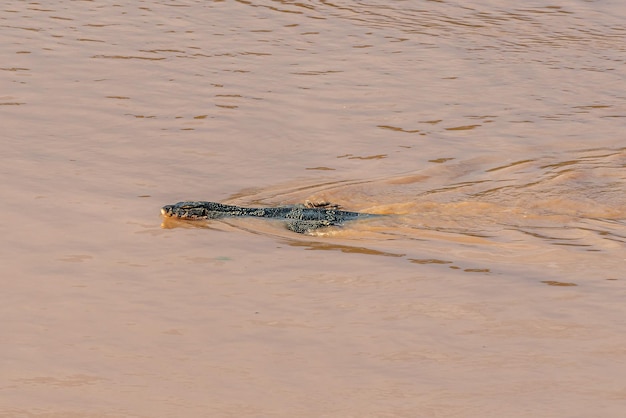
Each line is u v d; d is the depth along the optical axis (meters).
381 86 57.28
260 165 46.47
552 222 40.75
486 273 35.25
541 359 28.73
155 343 29.89
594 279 34.62
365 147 49.03
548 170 46.50
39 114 50.91
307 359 28.92
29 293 33.06
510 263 36.25
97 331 30.61
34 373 28.11
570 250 37.59
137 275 34.72
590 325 30.88
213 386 27.44
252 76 57.88
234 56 60.88
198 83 56.34
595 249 37.72
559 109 54.91
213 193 43.19
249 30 65.69
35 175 43.66
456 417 25.75
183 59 59.91
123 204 41.31
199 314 31.81
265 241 38.25
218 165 46.19
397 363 28.64
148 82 56.12
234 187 43.97
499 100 55.91
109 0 70.00
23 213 39.69
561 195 43.50
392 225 40.25
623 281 34.44
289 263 36.16
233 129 50.41
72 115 51.09
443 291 33.66
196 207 40.28
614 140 50.69
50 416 25.89
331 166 46.69
